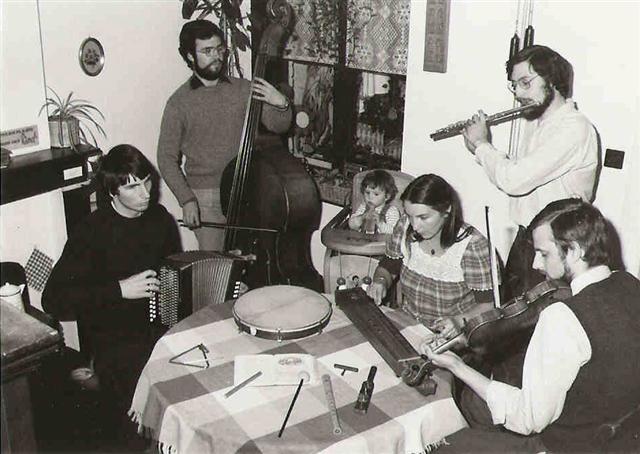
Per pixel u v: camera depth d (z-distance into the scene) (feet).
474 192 10.80
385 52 11.39
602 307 5.61
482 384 6.02
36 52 7.86
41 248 9.86
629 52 8.77
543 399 5.59
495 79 10.11
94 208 10.95
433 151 11.14
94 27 11.39
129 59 12.08
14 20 7.60
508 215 10.46
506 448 6.33
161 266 8.39
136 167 8.39
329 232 10.09
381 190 10.10
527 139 9.78
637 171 9.11
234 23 12.92
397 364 6.38
